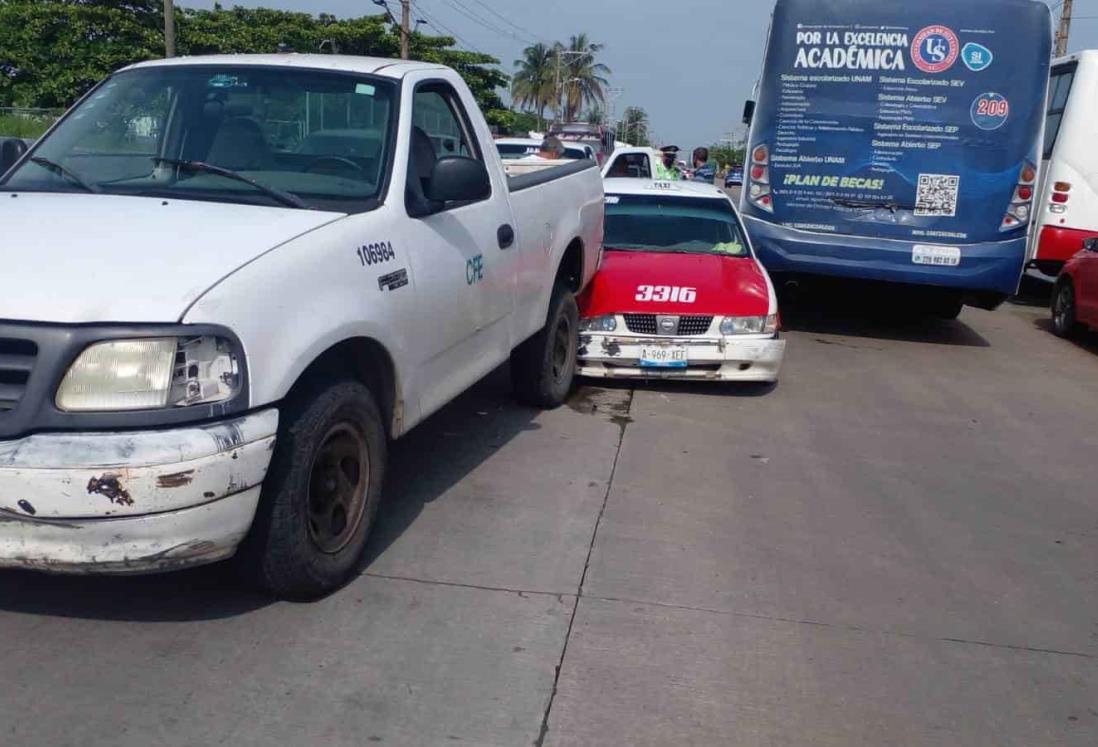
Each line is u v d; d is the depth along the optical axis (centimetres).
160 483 353
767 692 393
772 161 1096
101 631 411
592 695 383
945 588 500
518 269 629
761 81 1098
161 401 358
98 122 527
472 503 575
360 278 440
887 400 886
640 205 987
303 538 418
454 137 586
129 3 4094
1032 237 1551
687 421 776
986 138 1048
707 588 482
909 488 652
